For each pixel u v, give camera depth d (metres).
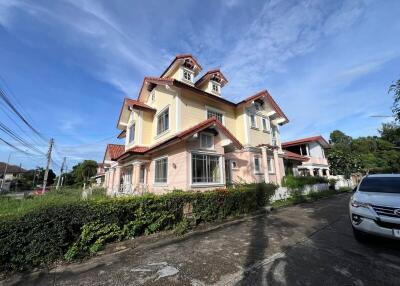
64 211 4.50
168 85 11.68
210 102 13.48
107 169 21.89
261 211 9.57
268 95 15.98
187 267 4.05
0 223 3.82
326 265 4.02
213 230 6.73
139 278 3.67
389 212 4.66
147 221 5.79
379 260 4.21
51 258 4.21
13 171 56.09
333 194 17.36
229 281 3.50
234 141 10.71
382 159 35.12
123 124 17.23
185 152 9.45
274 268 3.92
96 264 4.28
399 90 6.24
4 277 3.75
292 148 25.22
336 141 49.09
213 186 10.10
